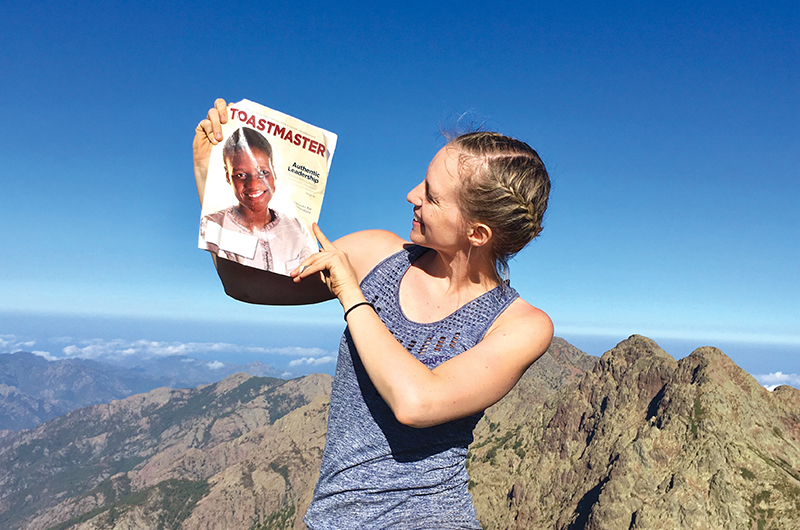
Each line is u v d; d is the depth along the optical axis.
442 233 2.19
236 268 2.67
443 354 2.08
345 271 2.19
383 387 1.89
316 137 2.44
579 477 73.06
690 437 60.72
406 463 2.12
